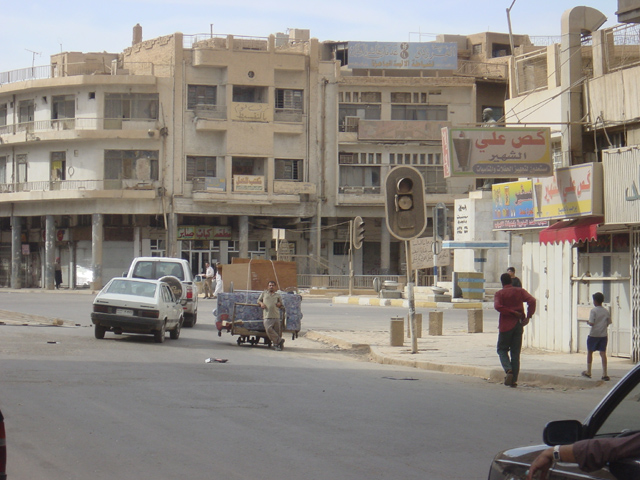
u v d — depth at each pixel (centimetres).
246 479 676
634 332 1612
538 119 2064
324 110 5616
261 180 5431
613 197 1593
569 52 1839
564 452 330
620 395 367
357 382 1342
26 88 5478
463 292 3709
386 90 5703
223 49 5412
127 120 5356
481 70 6109
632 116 1689
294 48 5719
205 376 1343
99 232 5369
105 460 726
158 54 5538
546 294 1891
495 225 2081
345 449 805
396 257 6031
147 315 1950
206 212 5419
